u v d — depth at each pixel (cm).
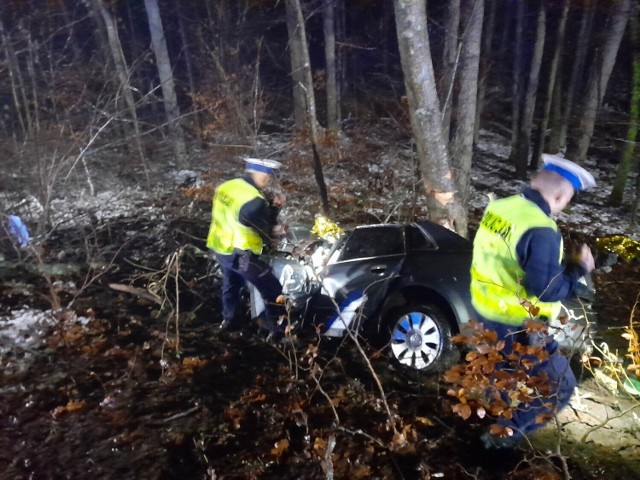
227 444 372
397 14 586
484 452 368
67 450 363
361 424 397
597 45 1405
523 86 1741
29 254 675
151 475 341
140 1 2153
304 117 1489
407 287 476
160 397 427
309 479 339
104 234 911
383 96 1955
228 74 1397
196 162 1478
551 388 346
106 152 1319
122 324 561
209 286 674
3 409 406
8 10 1184
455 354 447
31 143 918
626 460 358
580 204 1245
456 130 862
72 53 1520
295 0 818
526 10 1705
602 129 1770
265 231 511
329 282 536
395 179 1100
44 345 505
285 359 493
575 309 442
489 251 340
